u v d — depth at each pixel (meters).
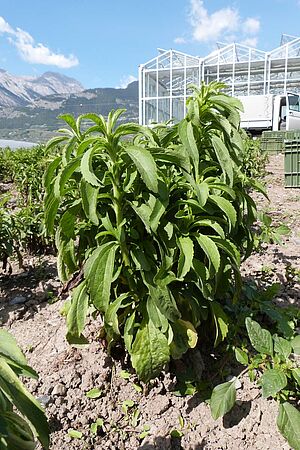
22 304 3.35
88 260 1.93
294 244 4.72
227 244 2.12
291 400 2.15
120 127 1.90
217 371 2.39
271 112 21.16
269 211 6.43
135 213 2.09
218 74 26.50
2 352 1.05
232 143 2.17
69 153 2.02
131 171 1.96
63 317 3.07
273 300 3.20
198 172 2.14
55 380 2.37
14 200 7.62
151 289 1.94
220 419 2.12
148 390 2.28
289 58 25.50
